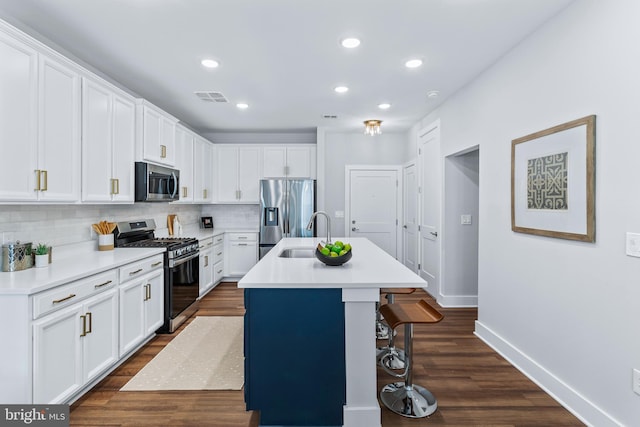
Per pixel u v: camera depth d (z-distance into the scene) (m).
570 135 2.00
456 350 2.88
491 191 2.94
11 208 2.23
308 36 2.43
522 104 2.49
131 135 3.11
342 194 5.77
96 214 3.11
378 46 2.58
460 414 2.01
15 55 1.88
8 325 1.72
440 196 4.08
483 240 3.10
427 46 2.58
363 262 2.43
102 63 2.89
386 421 1.95
